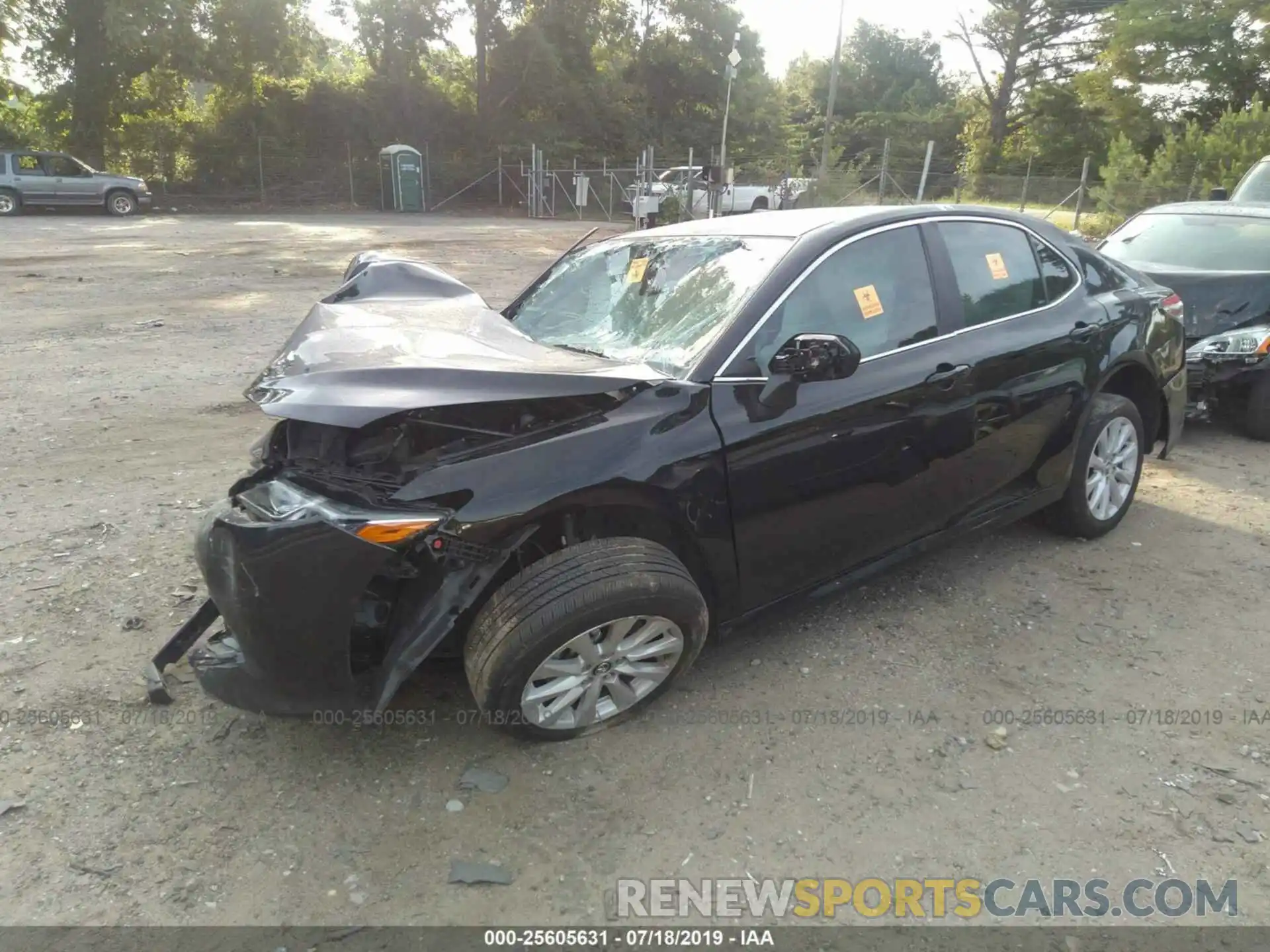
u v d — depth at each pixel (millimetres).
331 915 2213
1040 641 3441
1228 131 21500
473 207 36406
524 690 2637
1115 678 3197
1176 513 4703
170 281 13320
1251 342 5711
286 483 2697
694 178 27031
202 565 2652
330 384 2564
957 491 3566
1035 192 24328
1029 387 3703
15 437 5848
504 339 3141
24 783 2650
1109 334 4070
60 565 4016
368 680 2656
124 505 4719
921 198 21969
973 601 3756
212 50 32375
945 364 3408
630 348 3277
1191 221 6926
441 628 2533
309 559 2426
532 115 38906
